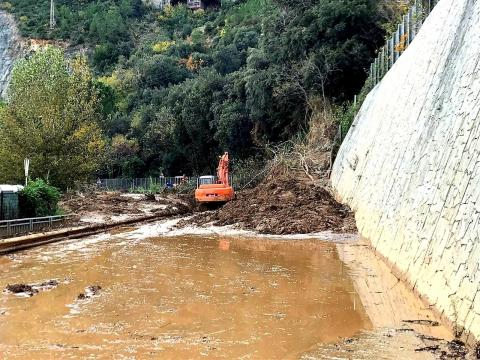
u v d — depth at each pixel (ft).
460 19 37.04
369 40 115.24
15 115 85.35
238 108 159.12
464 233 23.15
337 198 75.10
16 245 47.47
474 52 30.48
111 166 217.36
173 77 278.05
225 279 33.88
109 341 21.04
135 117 236.22
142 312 25.66
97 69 334.24
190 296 29.09
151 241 54.29
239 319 24.54
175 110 193.67
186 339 21.43
